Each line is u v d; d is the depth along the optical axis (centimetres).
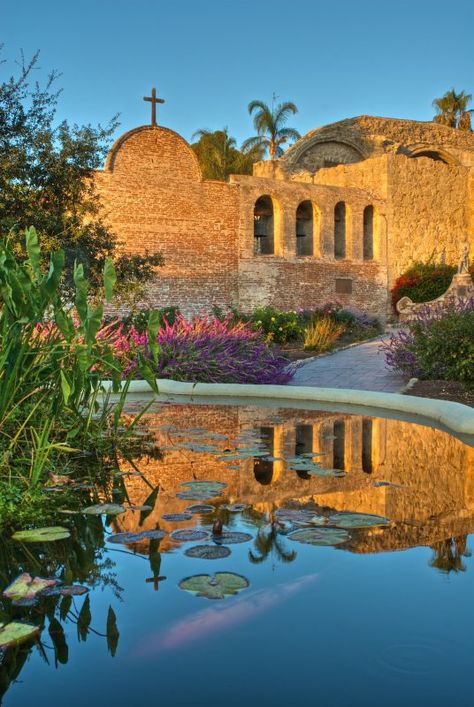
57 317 363
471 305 1187
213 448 454
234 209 2231
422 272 2589
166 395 832
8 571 223
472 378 970
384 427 568
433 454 441
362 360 1507
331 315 2233
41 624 180
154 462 407
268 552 238
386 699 140
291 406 723
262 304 2292
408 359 1159
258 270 2280
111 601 195
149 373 437
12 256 350
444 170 2783
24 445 409
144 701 141
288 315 1906
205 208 2175
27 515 291
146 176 2072
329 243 2461
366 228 2708
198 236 2164
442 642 166
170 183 2111
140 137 2059
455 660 157
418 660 156
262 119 3653
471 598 194
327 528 266
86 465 398
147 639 170
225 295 2219
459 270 2359
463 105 4447
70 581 212
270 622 178
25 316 341
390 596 196
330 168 2830
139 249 2067
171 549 243
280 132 3672
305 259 2392
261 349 1204
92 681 150
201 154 4325
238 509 299
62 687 148
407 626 176
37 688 147
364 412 672
